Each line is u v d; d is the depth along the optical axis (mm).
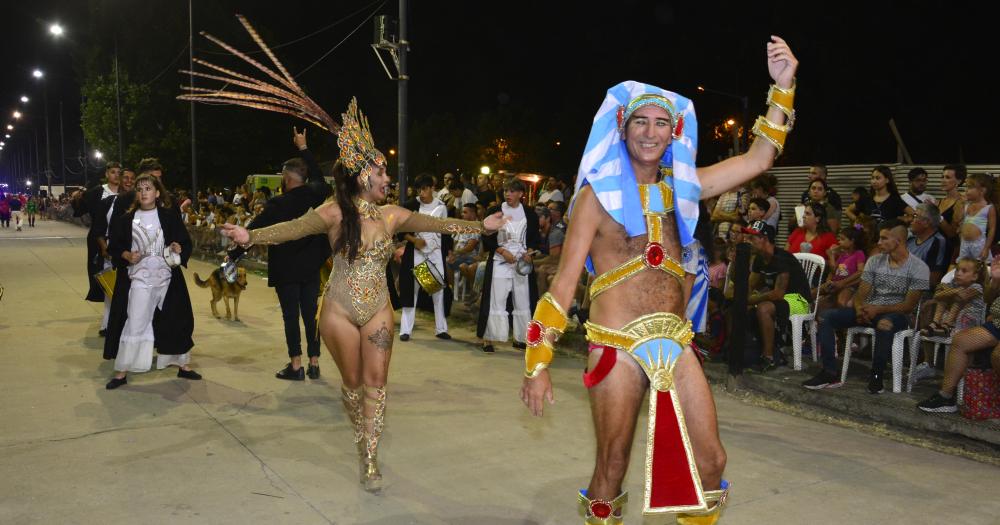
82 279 13094
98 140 32062
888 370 6293
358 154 4191
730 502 3959
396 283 10062
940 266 6613
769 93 3113
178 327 6258
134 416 5410
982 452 4738
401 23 10750
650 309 2848
